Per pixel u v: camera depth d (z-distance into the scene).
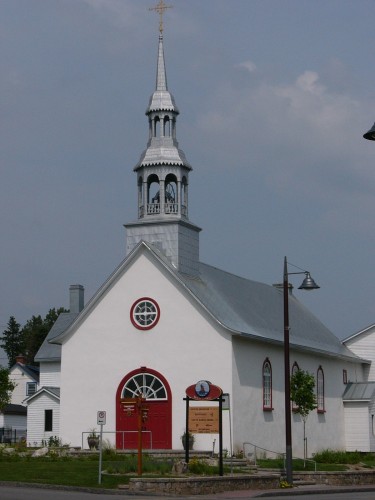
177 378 53.25
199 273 57.78
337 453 59.75
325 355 66.06
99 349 55.28
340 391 69.25
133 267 55.22
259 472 45.03
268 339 56.00
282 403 58.44
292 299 73.81
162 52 58.94
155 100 57.91
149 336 54.25
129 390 54.34
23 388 96.94
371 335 74.50
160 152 57.00
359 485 45.12
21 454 48.12
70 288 81.50
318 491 39.09
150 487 35.88
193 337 53.22
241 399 53.03
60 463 42.59
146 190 57.06
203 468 40.78
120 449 52.28
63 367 55.84
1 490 34.06
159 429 53.19
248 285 65.50
